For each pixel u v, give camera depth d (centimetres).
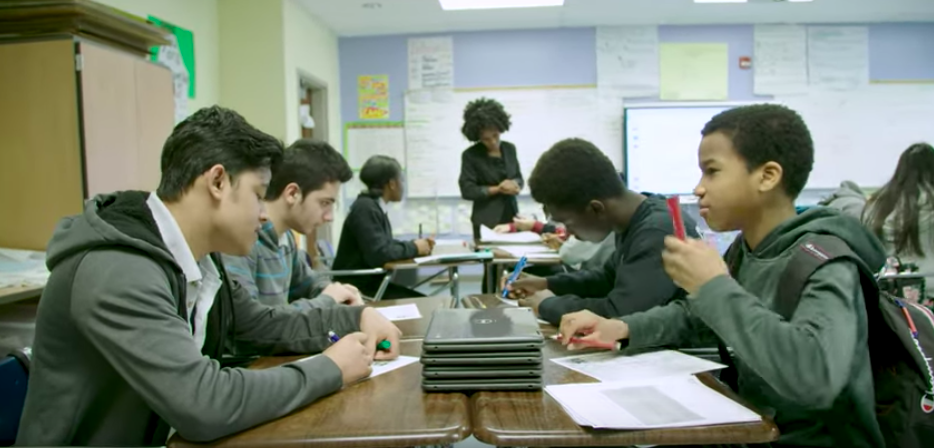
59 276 88
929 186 258
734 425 79
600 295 188
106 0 315
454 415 85
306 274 212
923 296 251
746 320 86
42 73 240
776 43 559
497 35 568
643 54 563
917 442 94
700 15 535
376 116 580
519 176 435
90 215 91
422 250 311
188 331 88
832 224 100
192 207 97
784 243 103
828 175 567
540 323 149
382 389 97
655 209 153
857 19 551
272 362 122
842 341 82
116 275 85
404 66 575
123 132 264
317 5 482
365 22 536
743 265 113
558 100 569
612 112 568
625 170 567
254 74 444
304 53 488
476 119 417
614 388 95
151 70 287
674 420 80
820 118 563
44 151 242
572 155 154
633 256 148
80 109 240
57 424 89
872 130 564
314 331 127
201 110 102
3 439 103
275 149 103
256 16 442
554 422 81
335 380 94
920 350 94
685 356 115
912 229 257
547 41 566
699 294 92
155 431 96
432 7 497
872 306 95
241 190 98
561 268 299
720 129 108
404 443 78
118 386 92
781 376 83
